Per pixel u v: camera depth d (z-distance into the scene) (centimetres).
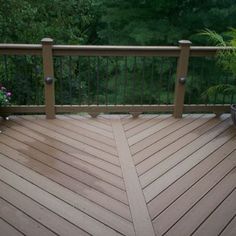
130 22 835
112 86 804
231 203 257
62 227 229
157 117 422
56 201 254
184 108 424
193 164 312
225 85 421
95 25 955
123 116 425
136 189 272
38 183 276
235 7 769
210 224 235
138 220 237
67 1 780
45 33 757
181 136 369
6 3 673
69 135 365
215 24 793
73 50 387
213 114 435
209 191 272
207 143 354
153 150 337
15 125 387
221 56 393
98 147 340
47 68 390
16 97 645
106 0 870
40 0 747
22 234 221
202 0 820
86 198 259
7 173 289
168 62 738
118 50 392
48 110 406
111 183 279
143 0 847
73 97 779
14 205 248
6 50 381
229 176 294
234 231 229
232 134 377
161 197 263
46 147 336
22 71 634
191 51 398
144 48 392
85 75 803
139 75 790
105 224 232
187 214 244
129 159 318
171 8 838
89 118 415
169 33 790
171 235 224
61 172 293
